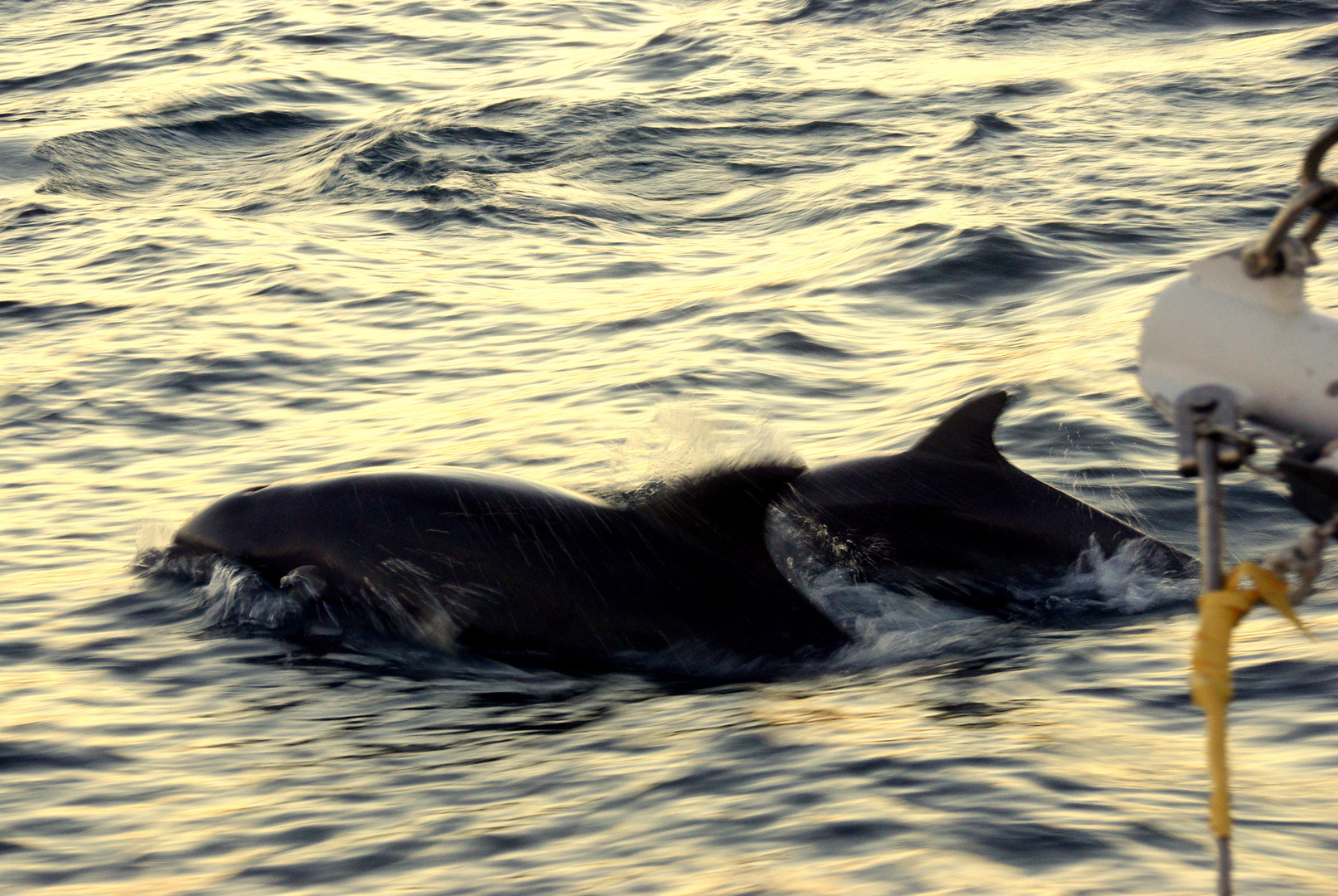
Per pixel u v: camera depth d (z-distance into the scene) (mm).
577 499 22969
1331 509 9852
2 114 98812
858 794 14438
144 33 127125
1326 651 18328
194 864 14219
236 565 23875
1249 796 14039
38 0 146375
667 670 21172
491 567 22203
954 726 16609
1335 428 9688
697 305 48281
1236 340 9945
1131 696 17750
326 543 23172
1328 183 9484
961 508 24312
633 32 126062
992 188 63844
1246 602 9633
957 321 45125
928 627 22250
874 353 41750
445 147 82750
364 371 42219
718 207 69062
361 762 17094
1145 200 59500
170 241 62219
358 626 22578
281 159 86125
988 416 24922
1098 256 51531
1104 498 28047
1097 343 39531
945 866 12523
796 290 49938
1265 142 69562
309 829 14930
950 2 116938
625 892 12609
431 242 62812
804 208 65812
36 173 82438
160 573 24969
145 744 17953
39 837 15047
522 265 57500
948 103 86438
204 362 42875
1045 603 23078
